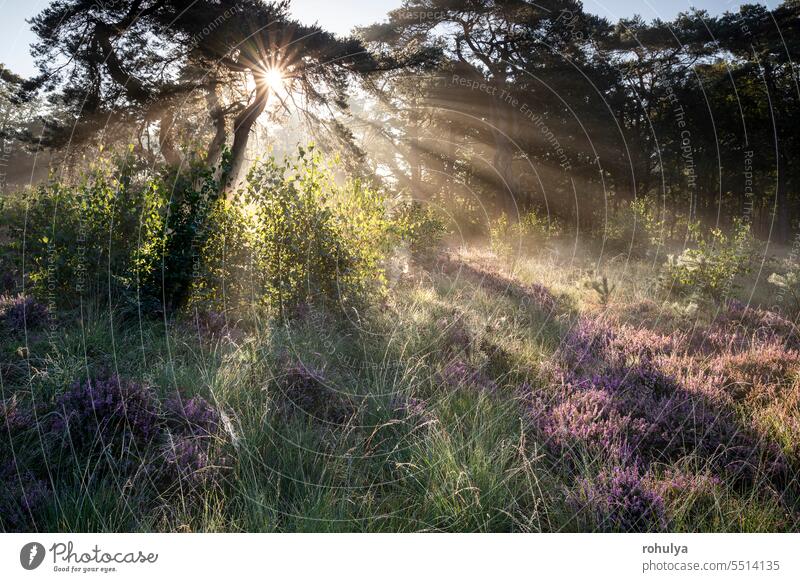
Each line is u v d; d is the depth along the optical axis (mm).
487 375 4906
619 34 27891
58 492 2816
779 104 31500
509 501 2945
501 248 15609
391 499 2994
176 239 6148
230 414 3666
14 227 6668
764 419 3727
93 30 13992
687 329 6621
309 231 6566
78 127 13219
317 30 13766
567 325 6797
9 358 4453
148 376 4047
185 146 6848
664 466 3320
